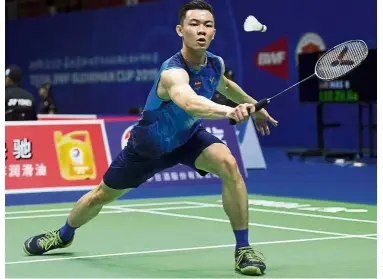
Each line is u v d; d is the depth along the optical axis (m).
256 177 13.02
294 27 18.91
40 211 9.18
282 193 10.95
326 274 5.42
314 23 18.42
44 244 6.26
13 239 7.17
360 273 5.46
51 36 25.02
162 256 6.23
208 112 4.88
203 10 5.28
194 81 5.40
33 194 10.11
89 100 23.84
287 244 6.76
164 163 5.78
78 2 25.31
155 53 21.66
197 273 5.49
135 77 22.28
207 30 5.26
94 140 10.63
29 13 27.36
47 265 5.86
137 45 22.20
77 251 6.48
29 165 10.15
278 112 19.59
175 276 5.39
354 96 14.89
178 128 5.49
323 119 18.27
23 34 26.14
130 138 5.73
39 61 25.55
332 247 6.60
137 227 7.86
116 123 10.86
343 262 5.90
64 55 24.58
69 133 10.48
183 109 5.03
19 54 26.36
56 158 10.33
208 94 5.57
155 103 5.42
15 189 10.01
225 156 5.45
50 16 24.98
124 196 10.52
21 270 5.66
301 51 18.75
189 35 5.25
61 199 10.15
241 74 20.20
